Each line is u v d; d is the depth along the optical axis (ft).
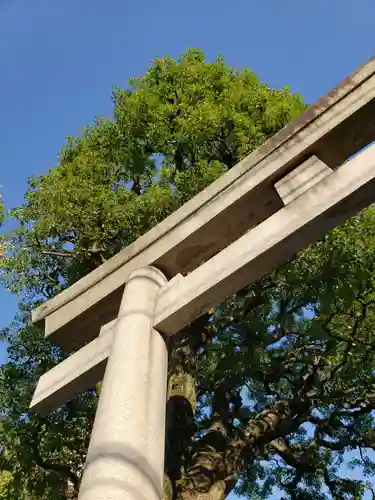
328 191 13.94
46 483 39.96
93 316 17.74
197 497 30.73
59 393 16.16
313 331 37.73
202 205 16.57
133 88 45.24
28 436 37.29
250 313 38.78
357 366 38.11
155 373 13.44
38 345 39.75
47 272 40.32
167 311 14.74
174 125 40.91
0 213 35.88
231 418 40.40
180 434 32.19
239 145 38.52
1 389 38.65
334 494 47.14
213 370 38.70
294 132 15.84
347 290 34.71
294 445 45.98
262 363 38.78
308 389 38.60
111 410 12.14
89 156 41.09
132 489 10.48
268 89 43.98
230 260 14.56
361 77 15.39
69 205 34.73
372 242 34.88
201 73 43.62
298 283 35.76
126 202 35.99
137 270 16.52
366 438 43.24
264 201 16.10
